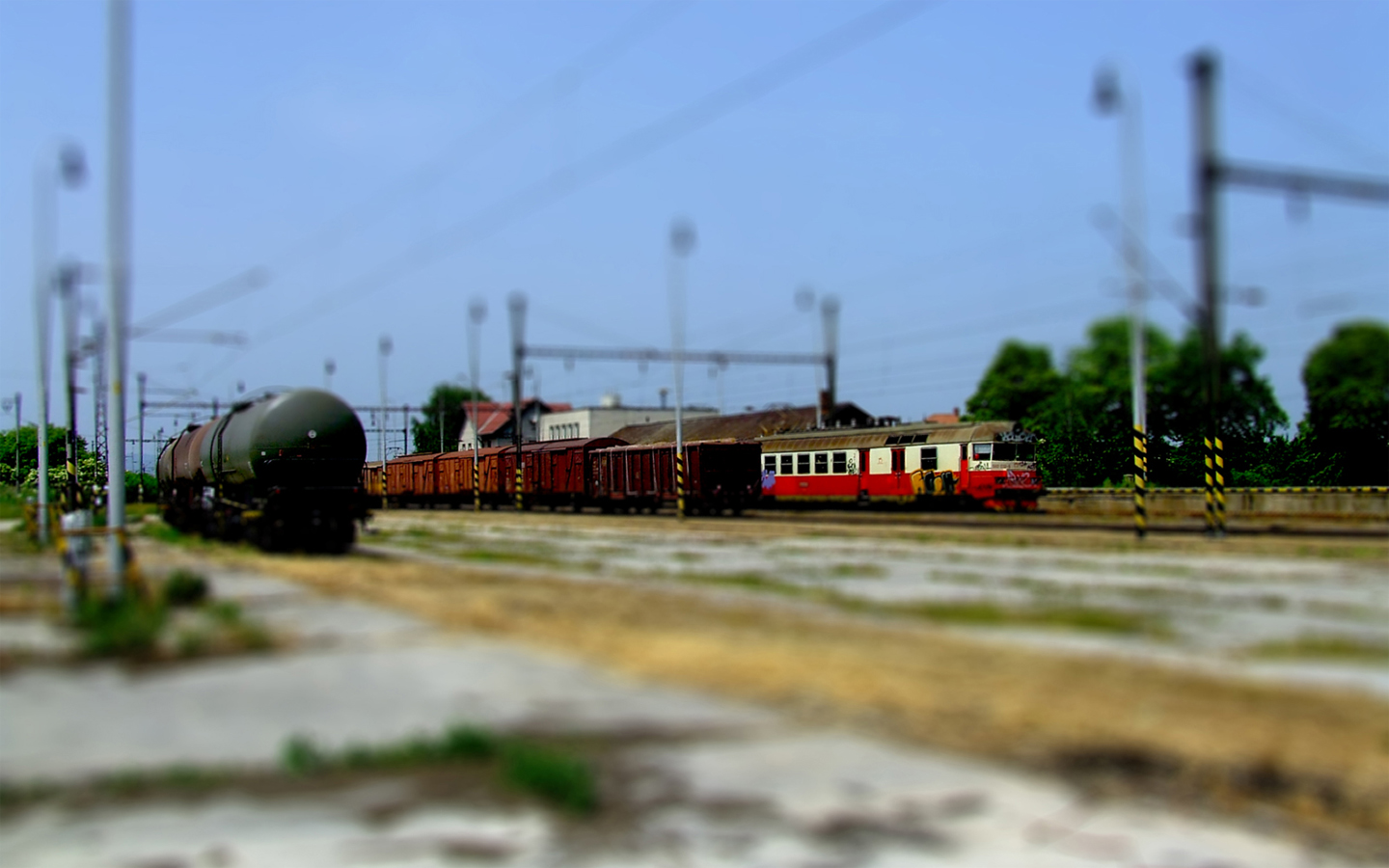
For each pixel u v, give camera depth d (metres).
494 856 7.43
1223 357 67.50
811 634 14.80
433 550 30.98
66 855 7.42
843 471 51.09
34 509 35.78
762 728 10.25
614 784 8.80
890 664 12.61
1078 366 79.44
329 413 31.11
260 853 7.48
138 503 63.28
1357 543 28.48
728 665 12.58
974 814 8.23
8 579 22.28
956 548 28.84
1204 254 21.38
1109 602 17.89
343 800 8.45
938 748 9.67
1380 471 49.75
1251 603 17.64
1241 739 9.82
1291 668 12.53
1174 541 29.66
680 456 45.91
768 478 55.53
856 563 25.00
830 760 9.36
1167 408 70.62
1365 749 9.57
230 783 8.83
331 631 15.31
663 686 11.90
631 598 18.80
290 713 10.84
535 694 11.52
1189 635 14.71
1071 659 12.96
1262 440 63.19
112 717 10.71
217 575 22.91
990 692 11.27
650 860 7.38
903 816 8.17
